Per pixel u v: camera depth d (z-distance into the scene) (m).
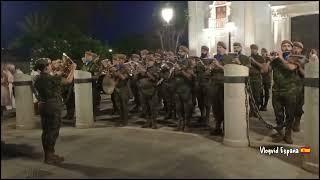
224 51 8.50
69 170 6.55
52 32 16.98
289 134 7.56
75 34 17.62
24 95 10.03
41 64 6.98
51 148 7.02
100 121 10.66
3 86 9.09
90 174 6.27
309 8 16.48
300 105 7.92
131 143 7.93
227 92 7.43
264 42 17.44
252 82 9.82
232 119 7.41
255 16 17.48
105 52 16.97
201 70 9.12
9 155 7.64
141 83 9.32
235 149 7.28
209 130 8.92
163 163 6.59
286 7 17.08
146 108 9.46
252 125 9.13
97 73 10.70
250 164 6.47
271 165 6.43
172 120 10.29
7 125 10.57
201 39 19.38
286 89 7.52
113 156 7.13
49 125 6.98
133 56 10.14
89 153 7.42
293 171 6.17
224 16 18.56
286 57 7.89
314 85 6.05
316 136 6.05
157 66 9.50
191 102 8.95
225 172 6.10
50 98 6.93
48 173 6.48
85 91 9.66
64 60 9.80
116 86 9.80
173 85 8.98
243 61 8.27
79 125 9.70
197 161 6.63
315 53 8.31
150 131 8.98
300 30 16.92
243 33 17.80
